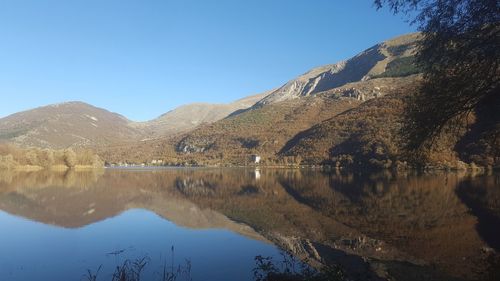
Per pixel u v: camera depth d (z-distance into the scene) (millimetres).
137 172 153500
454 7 15914
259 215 41500
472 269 20484
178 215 42500
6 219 39344
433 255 23469
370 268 21250
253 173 140750
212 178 112000
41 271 20938
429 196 52875
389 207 44312
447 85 17594
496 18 15141
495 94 16922
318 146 181500
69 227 34906
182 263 22250
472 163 100688
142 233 31797
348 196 56594
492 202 45094
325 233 31281
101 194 65375
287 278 16375
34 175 116938
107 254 24641
